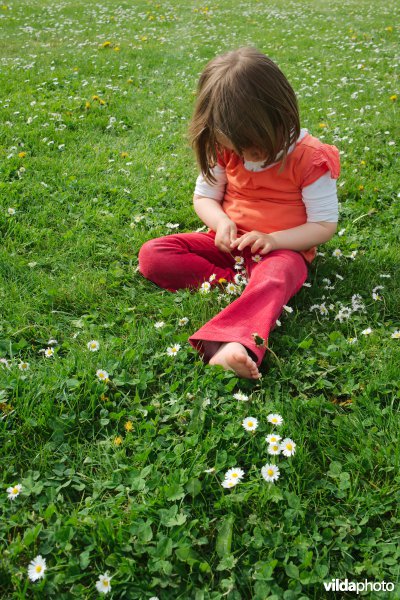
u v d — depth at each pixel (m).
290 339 2.18
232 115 2.05
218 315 2.05
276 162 2.30
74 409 1.89
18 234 2.95
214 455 1.72
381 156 4.02
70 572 1.42
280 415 1.81
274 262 2.23
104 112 4.96
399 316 2.37
